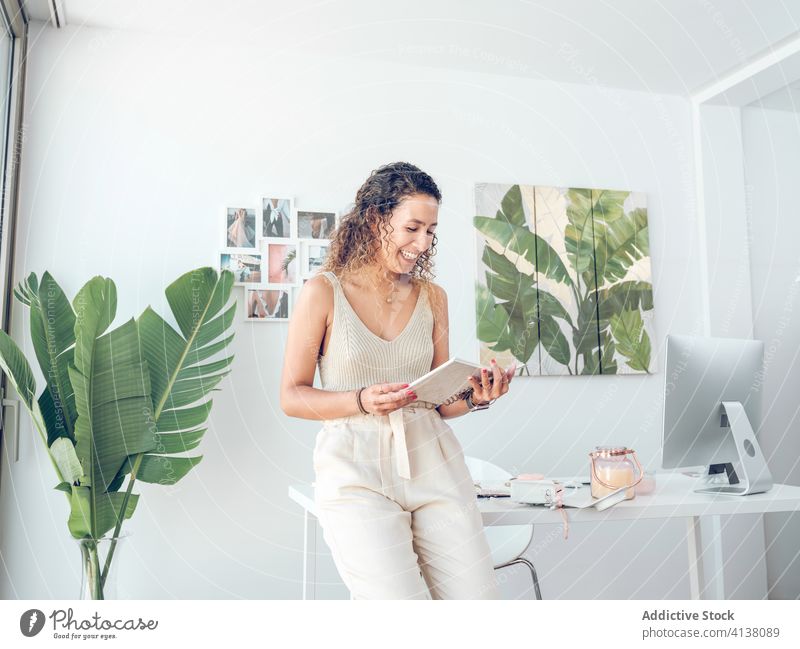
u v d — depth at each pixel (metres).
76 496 2.14
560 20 2.63
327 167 2.78
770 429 3.29
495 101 3.02
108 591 2.16
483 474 2.31
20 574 2.35
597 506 1.67
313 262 2.71
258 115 2.74
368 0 2.47
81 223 2.51
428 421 1.43
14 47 2.45
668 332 3.16
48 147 2.50
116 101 2.59
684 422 1.86
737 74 3.05
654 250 3.18
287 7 2.50
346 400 1.36
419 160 2.89
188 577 2.50
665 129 3.26
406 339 1.48
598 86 3.18
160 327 2.37
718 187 3.26
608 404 3.03
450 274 2.87
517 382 2.92
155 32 2.64
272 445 2.62
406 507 1.38
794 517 3.25
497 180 2.98
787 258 3.38
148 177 2.60
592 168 3.12
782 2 2.54
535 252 2.97
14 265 2.43
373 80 2.88
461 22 2.62
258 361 2.63
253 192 2.69
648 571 3.00
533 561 2.86
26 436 2.39
